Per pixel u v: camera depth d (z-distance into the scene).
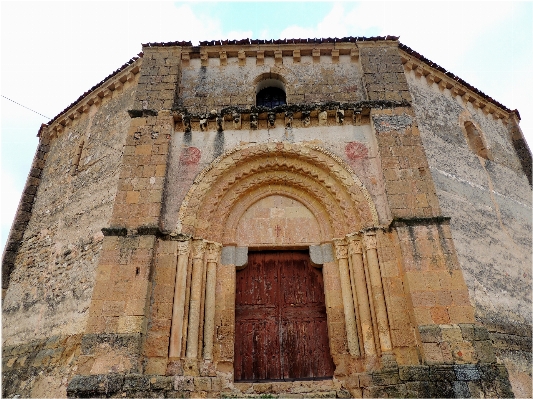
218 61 13.48
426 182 10.46
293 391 9.09
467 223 11.86
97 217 12.38
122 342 8.61
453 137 13.85
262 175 11.47
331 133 11.65
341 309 9.90
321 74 13.07
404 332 8.92
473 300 10.38
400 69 12.60
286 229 11.00
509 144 16.58
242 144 11.51
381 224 10.18
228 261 10.48
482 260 11.44
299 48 13.35
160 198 10.40
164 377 8.49
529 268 12.89
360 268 9.93
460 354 8.35
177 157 11.34
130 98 14.18
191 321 9.38
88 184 13.70
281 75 13.07
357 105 11.72
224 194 11.05
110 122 14.50
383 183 10.57
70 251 12.66
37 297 12.88
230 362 9.36
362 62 12.84
